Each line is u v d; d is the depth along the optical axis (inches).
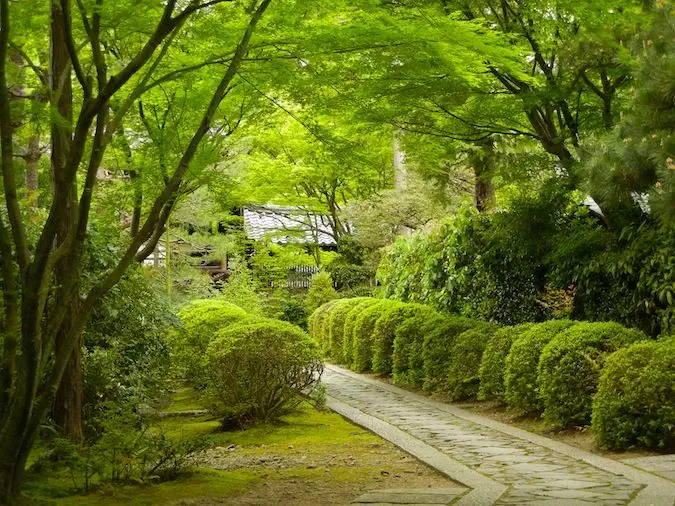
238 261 834.2
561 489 226.4
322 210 851.4
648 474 242.7
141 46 325.1
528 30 392.5
